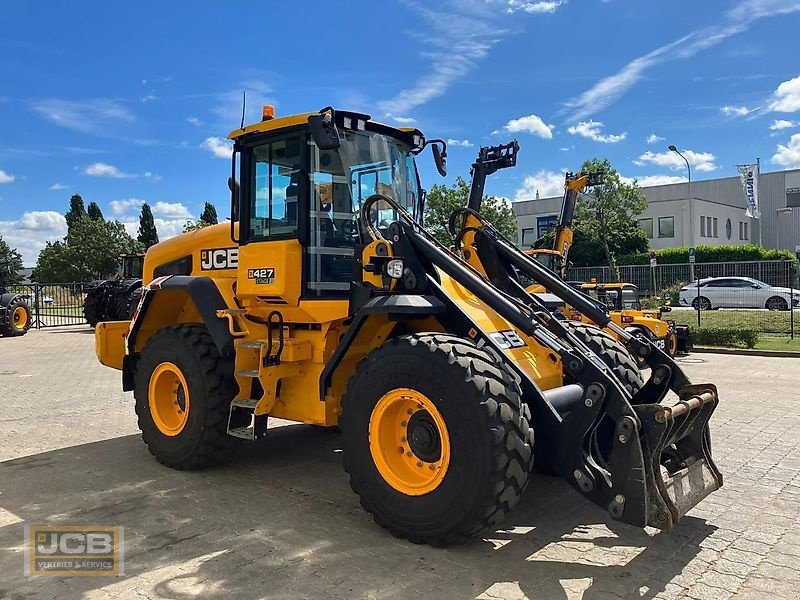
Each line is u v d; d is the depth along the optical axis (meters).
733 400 7.96
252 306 5.06
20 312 18.72
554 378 4.16
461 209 5.28
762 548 3.68
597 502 3.42
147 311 5.77
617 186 30.56
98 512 4.33
